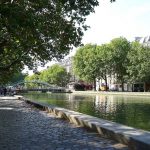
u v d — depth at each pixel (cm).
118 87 15262
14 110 3747
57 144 1498
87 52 14000
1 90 9738
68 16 2853
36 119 2673
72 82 19588
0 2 2214
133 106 5675
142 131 1550
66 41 2986
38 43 3262
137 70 11138
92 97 9725
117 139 1530
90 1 2156
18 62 4238
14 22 2186
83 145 1467
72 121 2388
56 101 7412
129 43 13100
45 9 2784
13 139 1641
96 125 1828
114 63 12775
